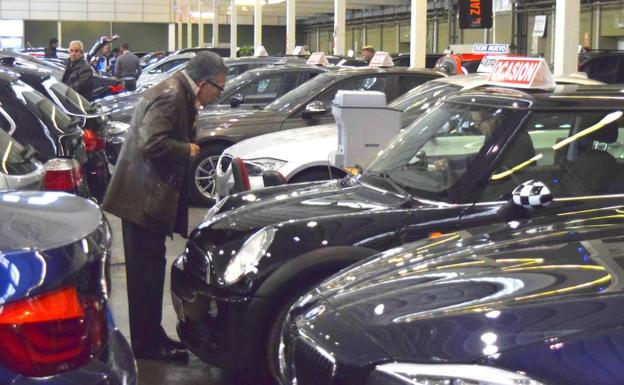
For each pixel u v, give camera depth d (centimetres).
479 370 248
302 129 910
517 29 2870
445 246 362
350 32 4700
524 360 245
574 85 532
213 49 2803
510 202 446
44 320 251
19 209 306
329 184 555
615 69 1705
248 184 710
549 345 246
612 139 483
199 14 4709
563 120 483
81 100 948
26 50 3038
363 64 1669
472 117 508
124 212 517
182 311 496
